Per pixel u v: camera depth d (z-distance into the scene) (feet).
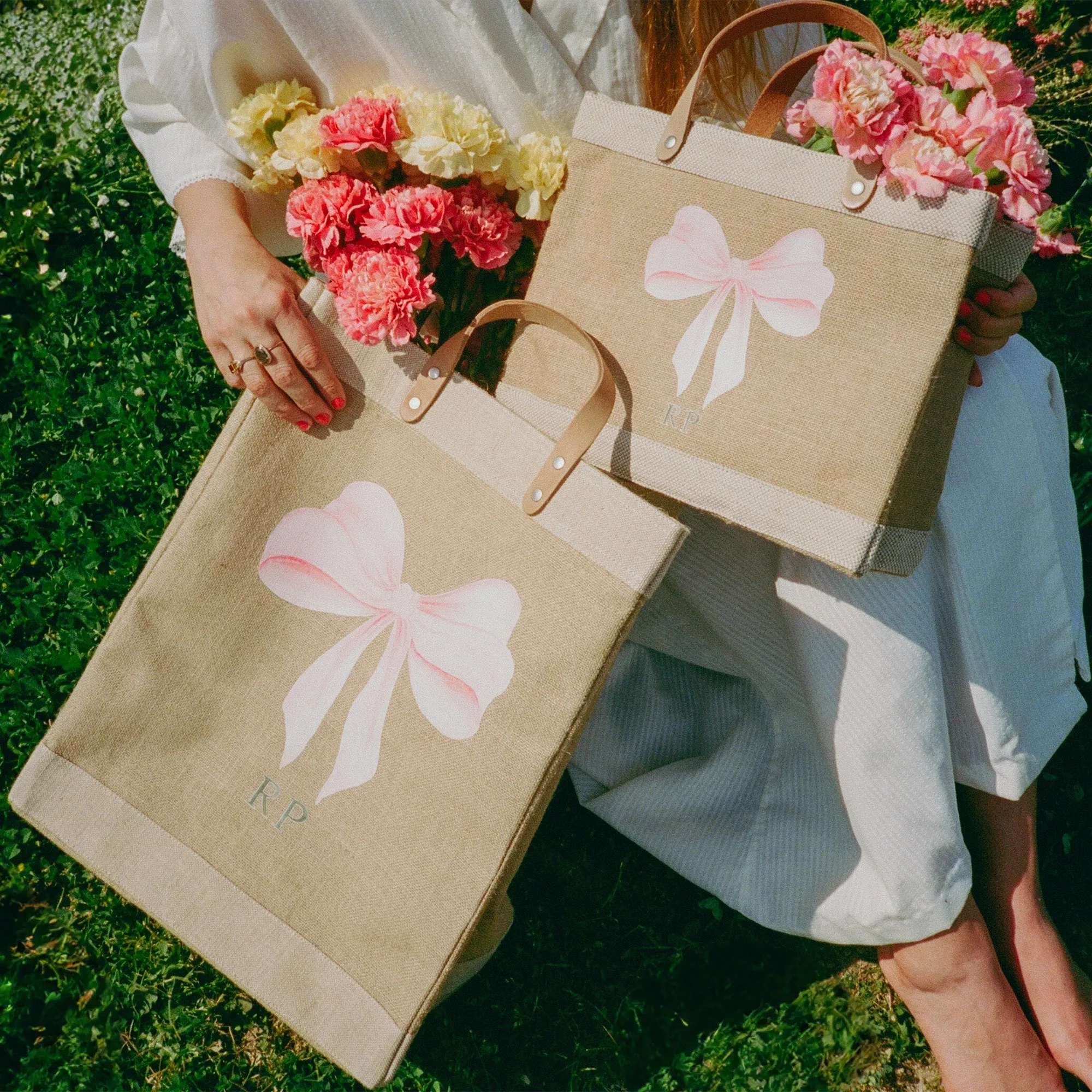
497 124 5.21
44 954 7.14
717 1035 6.88
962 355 4.66
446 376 4.79
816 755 6.48
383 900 4.83
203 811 5.08
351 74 5.13
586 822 7.65
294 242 6.21
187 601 5.08
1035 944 6.27
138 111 5.54
